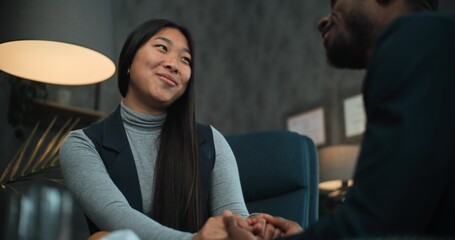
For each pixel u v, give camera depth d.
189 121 1.65
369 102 0.80
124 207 1.35
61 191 3.75
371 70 0.80
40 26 2.11
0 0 2.16
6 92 3.59
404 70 0.75
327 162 3.87
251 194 1.89
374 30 0.94
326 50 1.02
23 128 3.69
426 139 0.71
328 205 3.85
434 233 0.75
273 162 1.89
